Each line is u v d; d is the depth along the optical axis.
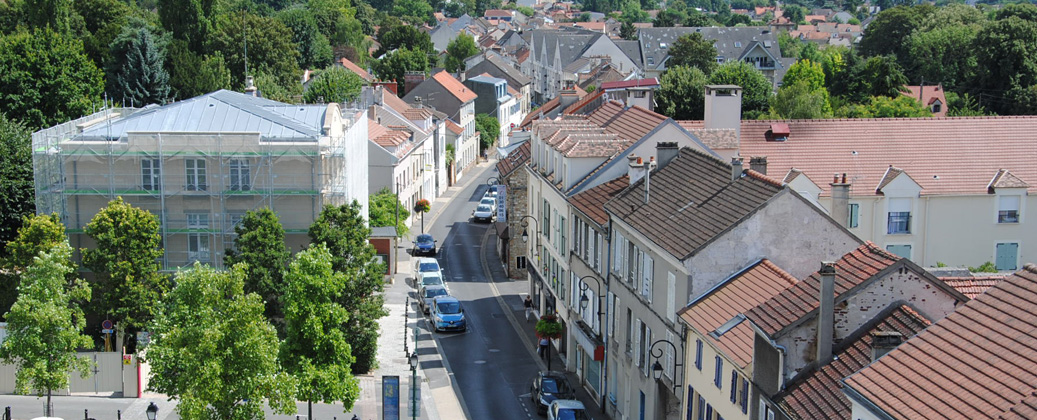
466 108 146.38
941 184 66.38
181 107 69.19
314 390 46.69
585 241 58.78
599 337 56.06
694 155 51.88
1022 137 69.25
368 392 57.03
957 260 66.56
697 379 41.47
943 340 27.89
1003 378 25.14
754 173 45.09
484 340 68.44
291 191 65.56
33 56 95.88
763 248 42.09
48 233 58.41
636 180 54.25
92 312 62.78
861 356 32.47
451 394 57.59
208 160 64.81
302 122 72.12
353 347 59.22
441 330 69.44
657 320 46.25
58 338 47.97
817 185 66.25
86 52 122.19
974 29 148.25
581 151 61.00
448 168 134.25
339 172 67.75
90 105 98.06
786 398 33.28
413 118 121.19
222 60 122.62
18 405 52.41
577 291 60.66
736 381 37.28
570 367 62.53
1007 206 66.25
